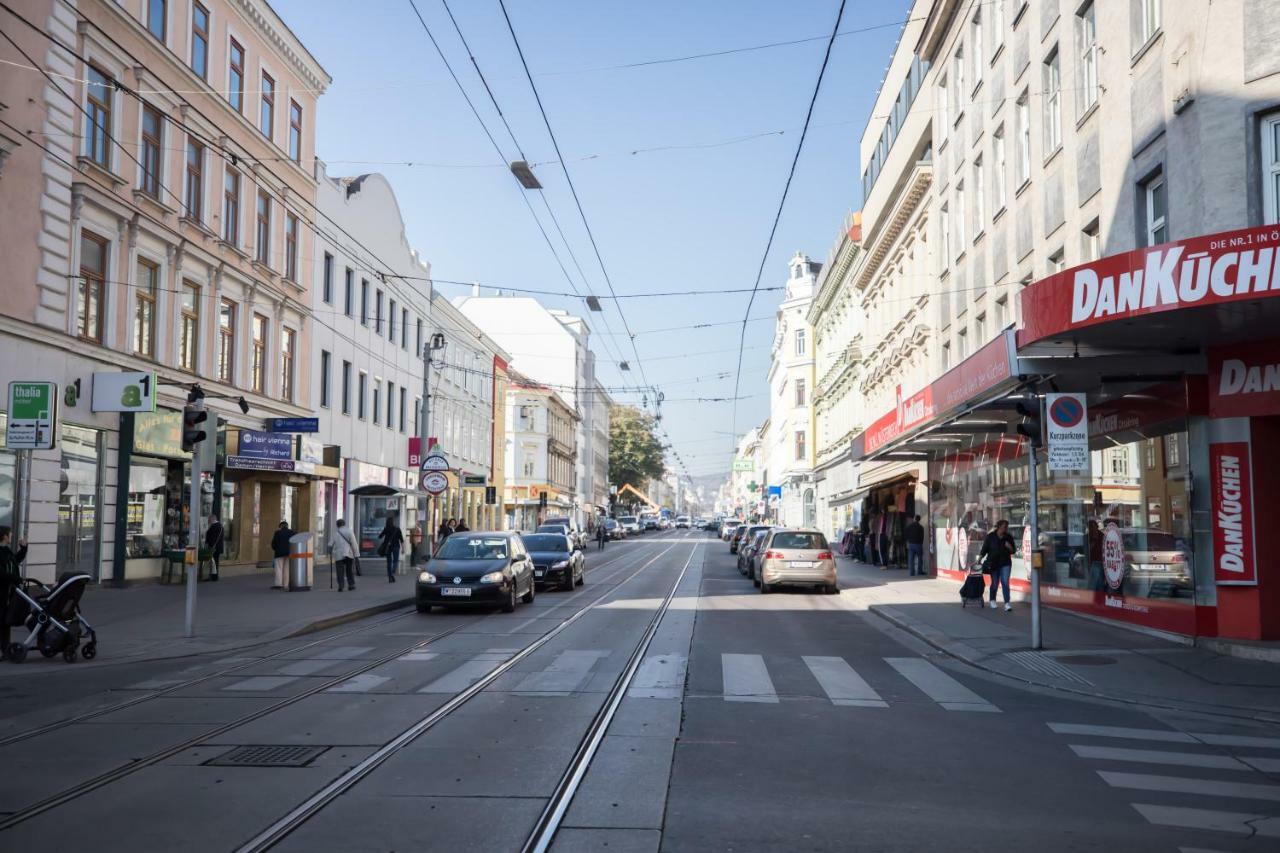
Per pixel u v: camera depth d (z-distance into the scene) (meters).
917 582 28.64
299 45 32.12
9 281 19.12
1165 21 14.84
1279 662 12.80
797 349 73.75
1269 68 13.20
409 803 6.49
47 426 15.37
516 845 5.66
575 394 94.75
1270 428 13.77
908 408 25.61
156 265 24.64
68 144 20.72
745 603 22.61
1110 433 17.14
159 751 7.90
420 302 47.25
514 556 21.45
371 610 19.92
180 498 25.56
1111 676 12.12
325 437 35.84
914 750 8.18
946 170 29.62
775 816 6.27
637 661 13.09
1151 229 15.83
